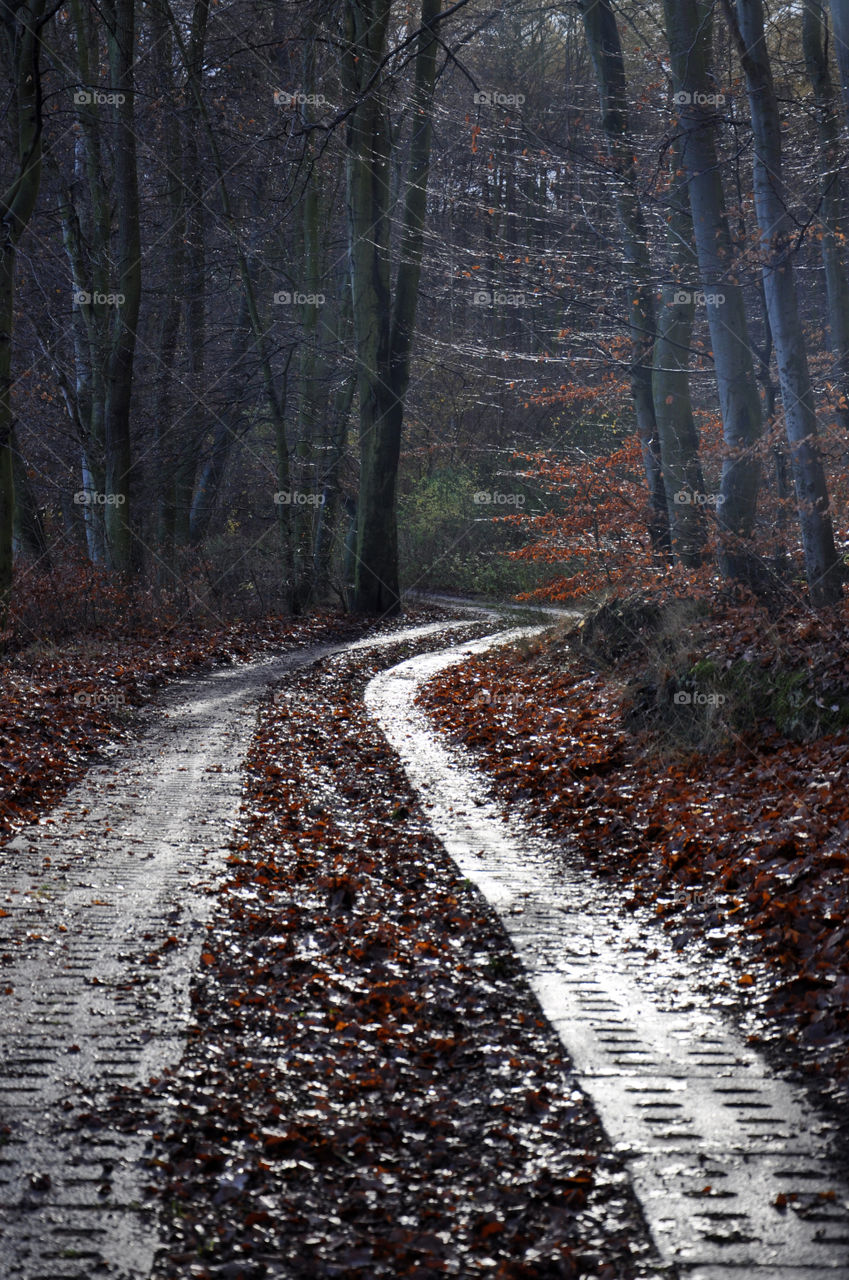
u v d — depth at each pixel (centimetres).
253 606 2730
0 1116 409
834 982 508
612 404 2538
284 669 2027
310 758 1264
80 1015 509
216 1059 468
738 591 1241
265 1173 377
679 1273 322
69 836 871
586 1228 348
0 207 1619
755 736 985
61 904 686
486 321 4019
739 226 1305
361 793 1094
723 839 759
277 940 631
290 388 3284
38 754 1124
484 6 2900
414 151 2706
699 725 1059
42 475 2847
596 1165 385
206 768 1171
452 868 815
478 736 1356
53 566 2308
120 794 1037
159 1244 334
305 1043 491
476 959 610
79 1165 377
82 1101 423
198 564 2727
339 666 2094
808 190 1517
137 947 609
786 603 1173
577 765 1095
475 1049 487
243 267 2636
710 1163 384
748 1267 325
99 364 2584
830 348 1485
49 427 2772
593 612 1688
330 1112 426
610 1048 482
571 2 1622
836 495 1257
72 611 2150
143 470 2819
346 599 3181
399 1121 418
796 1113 421
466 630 2797
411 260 2811
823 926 566
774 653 1048
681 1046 485
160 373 2783
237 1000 537
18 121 1625
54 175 2619
